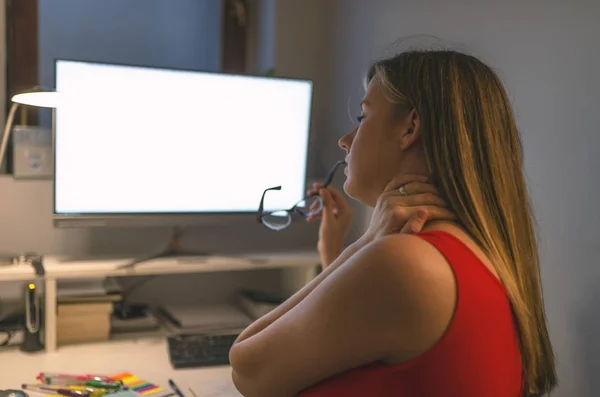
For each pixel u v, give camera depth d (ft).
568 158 3.73
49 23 6.12
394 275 2.20
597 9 3.50
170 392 3.97
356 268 2.29
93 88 4.93
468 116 2.52
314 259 5.70
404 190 2.61
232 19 6.88
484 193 2.49
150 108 5.14
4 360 4.56
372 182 2.81
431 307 2.17
